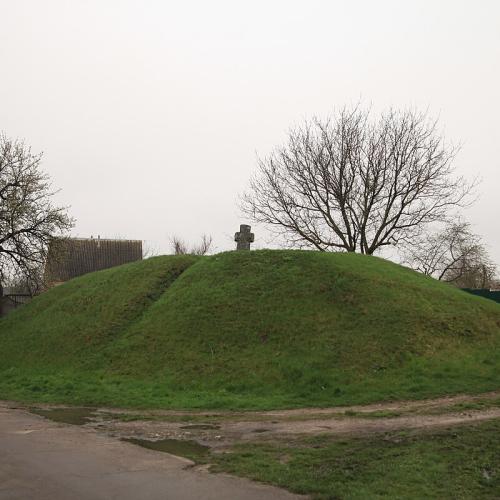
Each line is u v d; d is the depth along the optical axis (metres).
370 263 23.14
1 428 10.50
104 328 20.70
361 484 7.00
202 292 21.11
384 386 14.66
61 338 21.33
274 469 7.56
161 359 17.72
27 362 20.34
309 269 21.53
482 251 51.06
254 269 22.20
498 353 17.16
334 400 13.81
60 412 12.72
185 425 11.05
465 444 8.85
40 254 34.00
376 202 35.72
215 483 6.90
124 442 9.34
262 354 17.02
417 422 10.72
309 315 18.69
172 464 7.79
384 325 17.75
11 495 6.16
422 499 6.54
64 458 8.01
